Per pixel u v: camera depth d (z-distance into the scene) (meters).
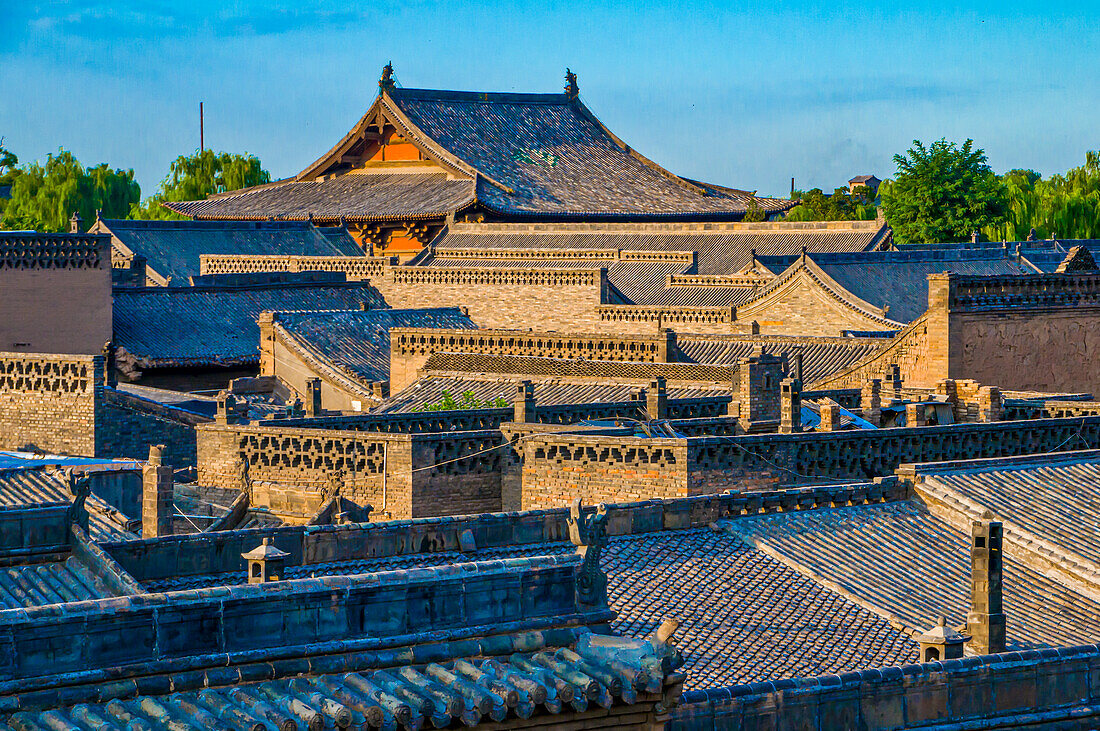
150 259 138.62
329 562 33.41
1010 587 40.72
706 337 79.88
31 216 191.62
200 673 21.14
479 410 58.47
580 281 104.31
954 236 182.88
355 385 84.31
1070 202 178.62
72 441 69.88
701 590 37.62
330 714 20.73
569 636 23.45
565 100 198.12
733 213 187.38
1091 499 45.84
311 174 186.00
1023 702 29.09
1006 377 72.81
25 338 94.25
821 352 77.81
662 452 47.81
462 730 21.75
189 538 30.81
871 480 50.09
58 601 26.09
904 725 28.02
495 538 35.03
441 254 136.38
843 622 36.81
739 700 26.59
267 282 113.38
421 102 186.38
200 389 101.19
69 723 19.98
